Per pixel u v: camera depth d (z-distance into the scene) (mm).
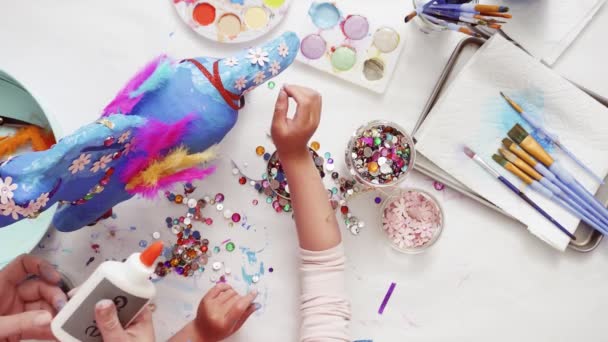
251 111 743
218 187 745
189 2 713
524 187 739
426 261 757
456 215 758
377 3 738
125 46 733
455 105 722
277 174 735
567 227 733
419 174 755
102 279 501
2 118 707
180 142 586
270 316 745
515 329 761
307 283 656
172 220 739
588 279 761
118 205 736
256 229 748
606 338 756
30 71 730
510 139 733
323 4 733
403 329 755
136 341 542
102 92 737
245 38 714
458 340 758
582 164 733
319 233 644
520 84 721
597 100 731
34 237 673
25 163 464
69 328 520
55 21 726
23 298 642
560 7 722
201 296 740
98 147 495
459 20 655
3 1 720
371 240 753
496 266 761
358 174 709
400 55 744
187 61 604
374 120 739
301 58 731
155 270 730
